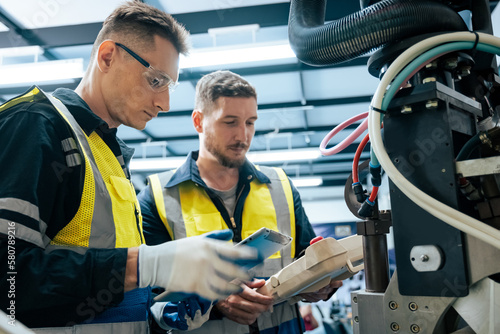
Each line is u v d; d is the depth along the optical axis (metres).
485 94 0.88
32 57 4.11
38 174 0.71
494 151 0.66
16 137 0.73
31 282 0.65
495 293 0.59
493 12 3.26
